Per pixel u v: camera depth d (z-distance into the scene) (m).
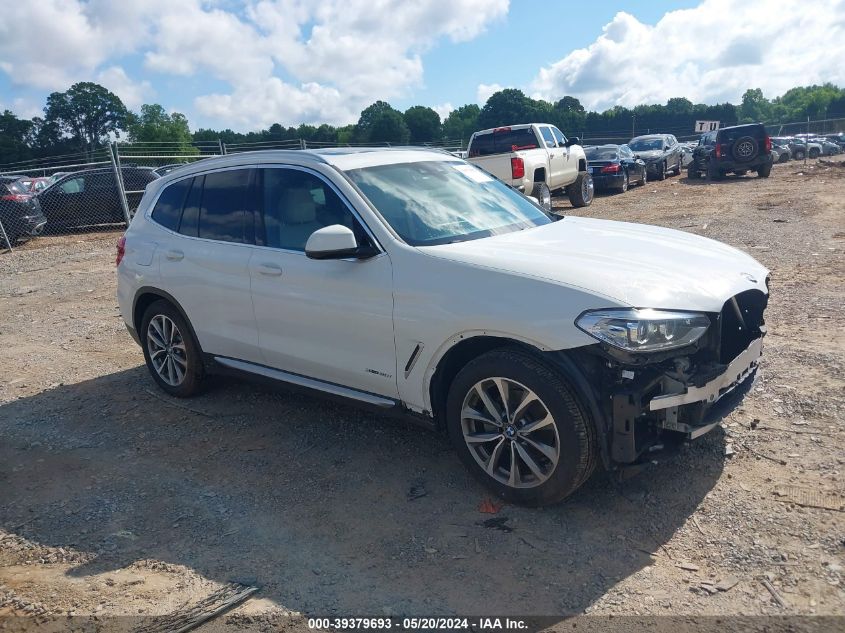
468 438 3.71
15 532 3.71
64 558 3.45
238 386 5.71
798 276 7.96
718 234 11.20
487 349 3.67
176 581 3.20
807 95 139.75
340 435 4.66
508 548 3.28
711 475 3.76
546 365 3.33
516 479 3.56
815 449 3.93
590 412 3.25
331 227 3.80
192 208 5.17
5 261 13.86
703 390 3.28
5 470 4.48
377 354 3.97
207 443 4.68
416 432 4.61
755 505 3.46
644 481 3.77
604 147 22.36
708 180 23.47
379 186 4.27
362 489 3.93
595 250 3.80
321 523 3.61
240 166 4.88
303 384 4.46
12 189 15.58
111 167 17.75
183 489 4.07
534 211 4.82
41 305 9.62
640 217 14.34
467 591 3.01
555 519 3.49
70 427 5.12
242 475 4.20
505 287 3.45
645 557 3.15
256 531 3.58
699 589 2.91
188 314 5.12
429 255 3.76
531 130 15.41
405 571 3.17
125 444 4.76
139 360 6.68
